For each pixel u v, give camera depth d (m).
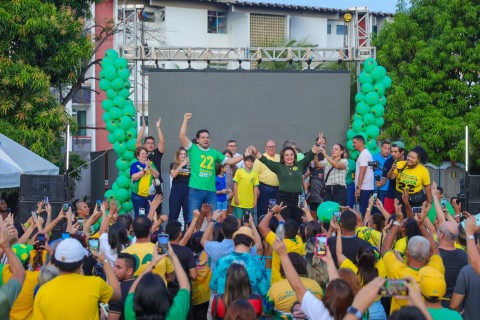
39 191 13.02
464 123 21.92
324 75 19.75
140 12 21.33
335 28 38.53
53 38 20.34
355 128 17.86
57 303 5.59
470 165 22.50
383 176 12.93
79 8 22.64
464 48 22.52
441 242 7.26
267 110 19.77
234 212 13.99
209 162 12.23
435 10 23.58
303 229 9.10
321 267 6.63
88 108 32.59
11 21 19.17
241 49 21.08
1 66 18.98
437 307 5.76
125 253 6.60
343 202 14.01
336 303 5.12
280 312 6.53
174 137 19.78
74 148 32.25
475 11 22.44
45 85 19.48
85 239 7.75
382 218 9.39
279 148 19.75
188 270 7.53
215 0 34.78
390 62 24.25
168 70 19.80
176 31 33.50
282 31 36.12
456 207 12.07
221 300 6.69
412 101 22.78
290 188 12.38
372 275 6.57
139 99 31.91
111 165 23.91
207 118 19.78
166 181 19.64
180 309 5.35
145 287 5.14
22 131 19.06
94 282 5.71
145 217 7.29
